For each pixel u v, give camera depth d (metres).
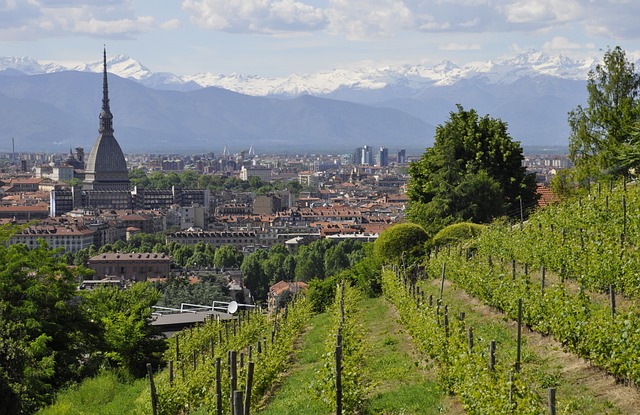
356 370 39.56
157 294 84.12
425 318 45.00
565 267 51.66
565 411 29.02
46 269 71.19
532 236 60.12
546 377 34.94
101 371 70.25
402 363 45.22
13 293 70.19
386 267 79.56
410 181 111.12
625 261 45.59
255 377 44.62
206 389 49.00
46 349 66.75
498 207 100.38
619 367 32.78
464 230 83.25
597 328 34.88
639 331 32.62
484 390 32.38
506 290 47.75
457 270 61.31
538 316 42.22
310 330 70.00
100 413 56.31
